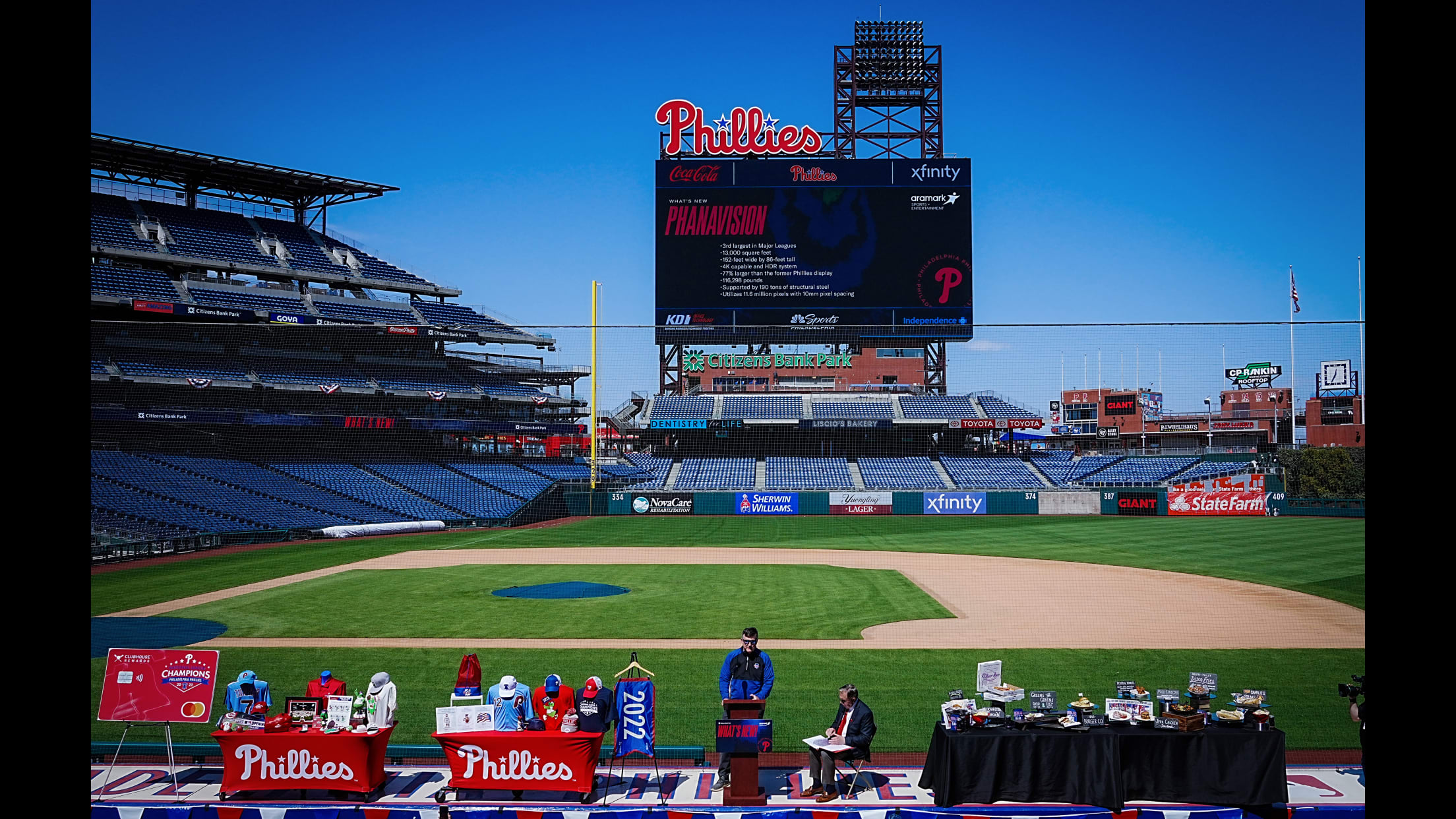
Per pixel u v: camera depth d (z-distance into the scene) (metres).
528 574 26.92
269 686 13.43
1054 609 20.33
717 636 17.33
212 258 45.41
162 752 10.17
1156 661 14.88
